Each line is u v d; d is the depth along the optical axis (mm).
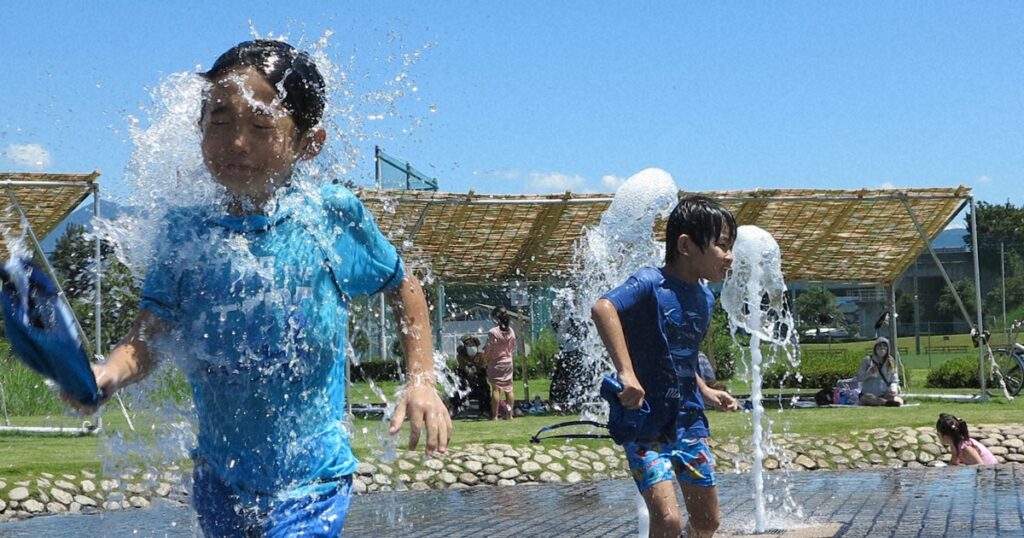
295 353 2846
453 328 20344
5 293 2344
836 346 38312
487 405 16641
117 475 3404
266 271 2820
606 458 11992
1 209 13469
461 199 16812
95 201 13539
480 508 9344
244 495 2850
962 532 7371
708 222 5012
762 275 9430
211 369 2830
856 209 18391
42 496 9289
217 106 2771
